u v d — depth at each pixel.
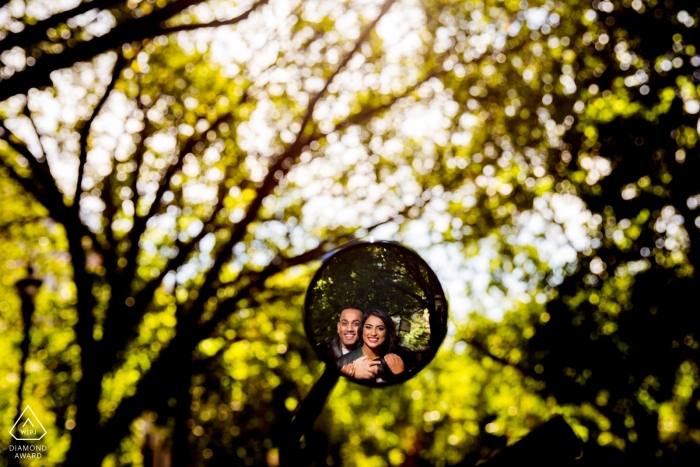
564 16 14.35
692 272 15.78
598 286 16.58
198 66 14.55
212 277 11.95
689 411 16.91
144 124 14.39
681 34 14.23
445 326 2.12
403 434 30.05
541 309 18.34
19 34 5.05
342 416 25.27
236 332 16.33
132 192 14.09
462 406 25.83
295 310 16.69
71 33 9.99
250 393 18.78
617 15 14.26
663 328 15.71
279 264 12.95
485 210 15.81
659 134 15.41
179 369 11.73
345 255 2.18
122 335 12.27
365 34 13.32
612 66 14.63
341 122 14.30
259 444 18.61
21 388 13.19
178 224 15.23
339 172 15.22
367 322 2.15
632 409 16.52
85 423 10.88
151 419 15.99
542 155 15.68
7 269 16.61
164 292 16.28
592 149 15.95
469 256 17.11
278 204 15.46
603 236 16.59
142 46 12.79
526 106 14.82
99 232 14.44
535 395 19.39
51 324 16.80
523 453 2.23
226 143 14.84
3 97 4.82
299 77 14.27
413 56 14.53
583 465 2.37
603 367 16.38
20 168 13.48
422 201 15.06
